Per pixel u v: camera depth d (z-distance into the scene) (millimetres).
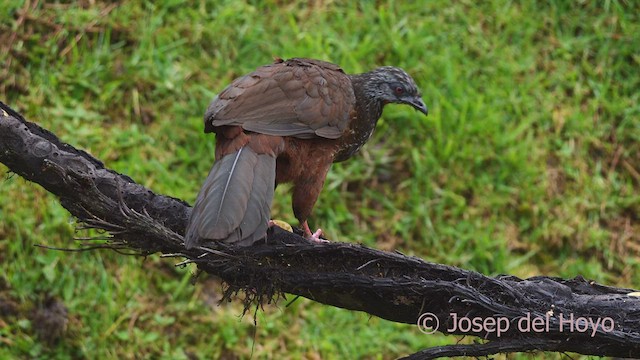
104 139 12180
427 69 13109
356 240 11898
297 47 13102
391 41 13297
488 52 13570
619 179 12867
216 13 13398
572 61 13711
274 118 7352
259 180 6758
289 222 11828
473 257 11961
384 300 6789
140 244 6664
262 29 13320
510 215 12367
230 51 13109
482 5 14047
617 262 12266
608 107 13266
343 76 8375
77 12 13039
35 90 12367
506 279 7059
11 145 6559
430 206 12227
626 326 6828
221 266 6707
